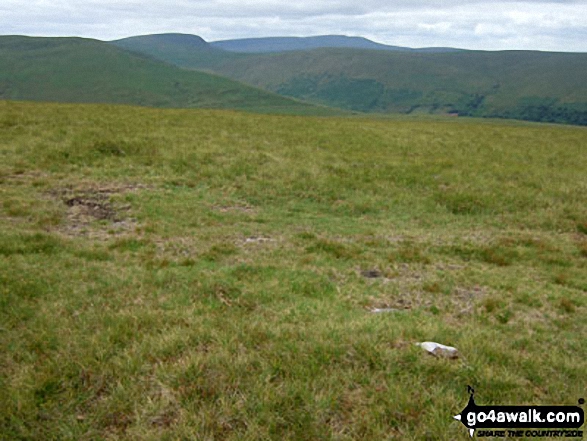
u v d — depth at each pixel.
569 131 53.50
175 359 7.18
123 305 9.27
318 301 10.09
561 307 10.77
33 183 18.64
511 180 23.92
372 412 6.06
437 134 40.16
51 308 8.91
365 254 13.77
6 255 11.66
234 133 32.66
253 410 6.03
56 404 6.27
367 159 27.03
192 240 14.12
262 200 19.58
